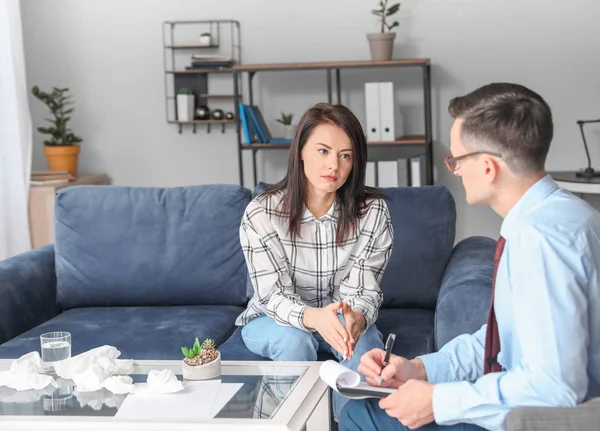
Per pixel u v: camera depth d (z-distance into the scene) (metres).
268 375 1.84
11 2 4.30
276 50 4.88
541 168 1.45
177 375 1.85
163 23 4.93
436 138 4.81
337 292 2.33
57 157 4.77
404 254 2.65
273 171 5.00
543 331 1.33
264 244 2.23
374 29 4.79
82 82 5.03
